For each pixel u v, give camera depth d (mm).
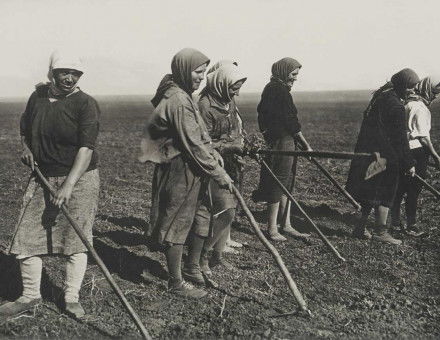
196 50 4266
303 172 11242
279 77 5910
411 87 5859
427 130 6285
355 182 6062
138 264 5301
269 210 6102
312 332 3881
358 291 4668
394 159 5793
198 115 4266
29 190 4043
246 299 4469
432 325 4020
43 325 3959
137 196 8961
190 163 4270
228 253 5664
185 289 4531
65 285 4199
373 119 5918
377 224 6070
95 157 4152
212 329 3916
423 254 5668
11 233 6426
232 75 4766
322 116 38906
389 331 3916
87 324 3982
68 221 4031
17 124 34969
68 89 3926
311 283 4840
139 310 4242
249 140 5391
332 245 5934
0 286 4699
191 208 4348
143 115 49000
